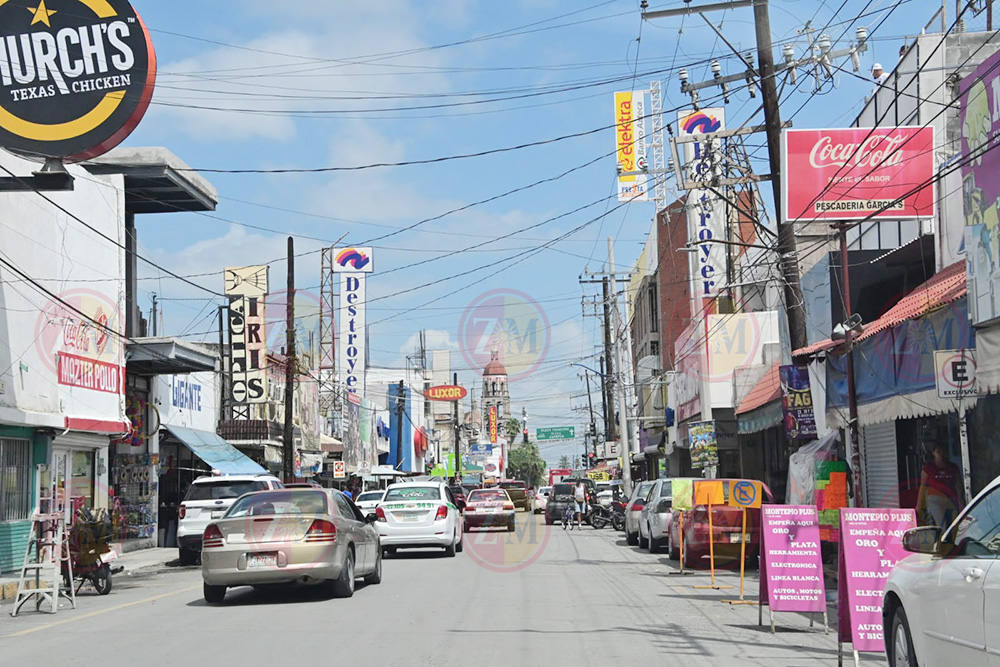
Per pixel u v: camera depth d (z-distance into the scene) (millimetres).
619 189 36250
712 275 33438
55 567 13625
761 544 11211
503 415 126812
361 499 28281
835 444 18234
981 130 12930
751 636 10625
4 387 19656
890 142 18031
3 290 19734
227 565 13211
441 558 22141
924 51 19719
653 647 9727
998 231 12203
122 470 27312
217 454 30891
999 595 5809
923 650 6969
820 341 22453
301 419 44125
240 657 9008
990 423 14891
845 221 18047
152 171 27391
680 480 18422
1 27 16125
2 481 19906
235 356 33500
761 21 18234
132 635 10562
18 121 16109
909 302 16609
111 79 16062
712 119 30297
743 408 27875
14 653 9453
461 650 9391
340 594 13875
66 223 22875
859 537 9000
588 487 41594
